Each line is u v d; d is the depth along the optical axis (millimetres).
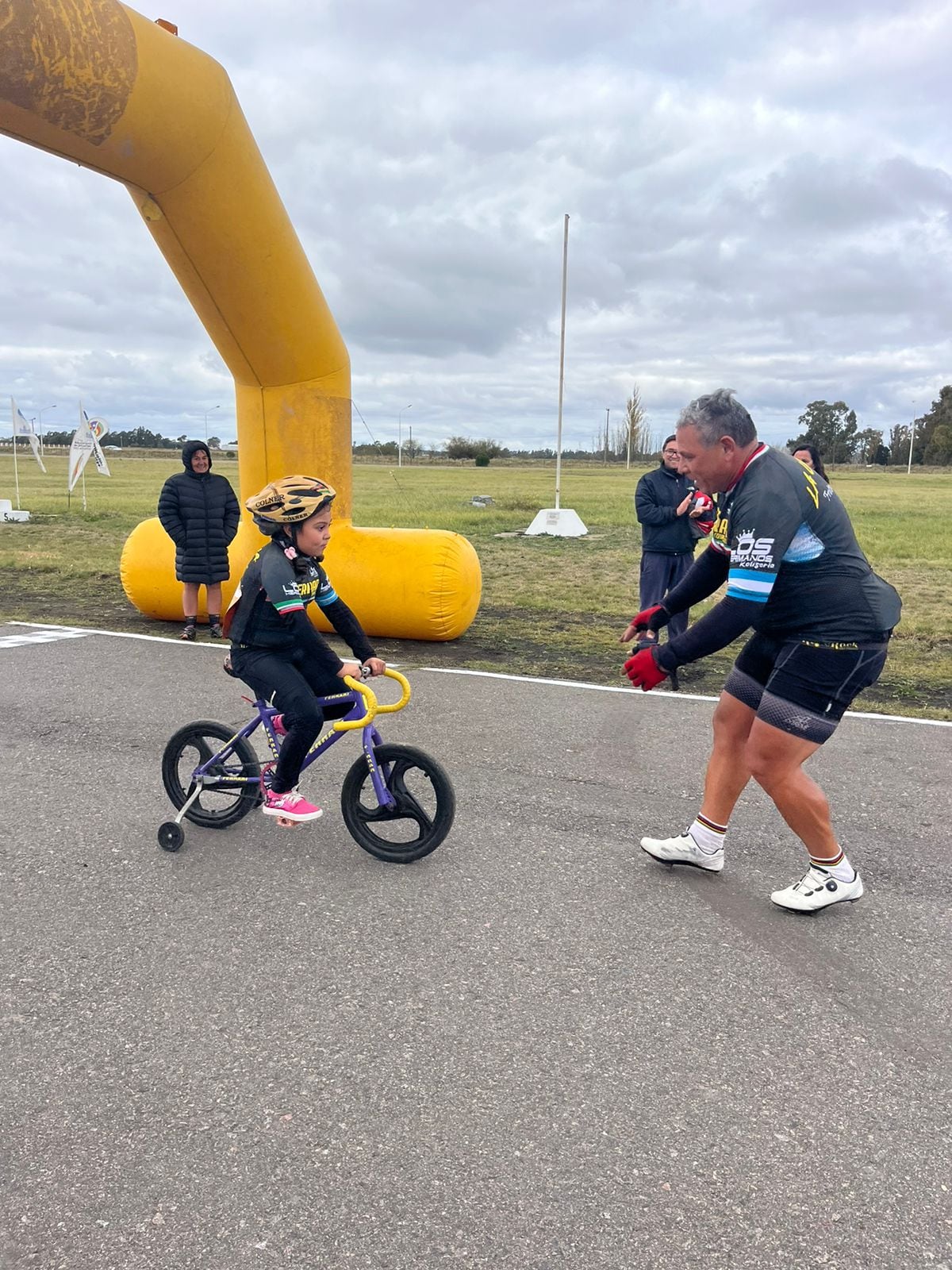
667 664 3537
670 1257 2111
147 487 33969
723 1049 2861
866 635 3441
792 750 3549
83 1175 2334
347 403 8570
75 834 4371
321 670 4055
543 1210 2238
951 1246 2152
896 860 4219
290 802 4043
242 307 7656
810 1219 2223
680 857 4016
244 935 3492
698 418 3385
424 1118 2543
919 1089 2695
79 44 5539
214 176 6789
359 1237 2156
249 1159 2391
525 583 12547
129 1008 3031
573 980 3221
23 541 16375
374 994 3121
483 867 4086
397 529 8719
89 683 7027
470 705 6562
